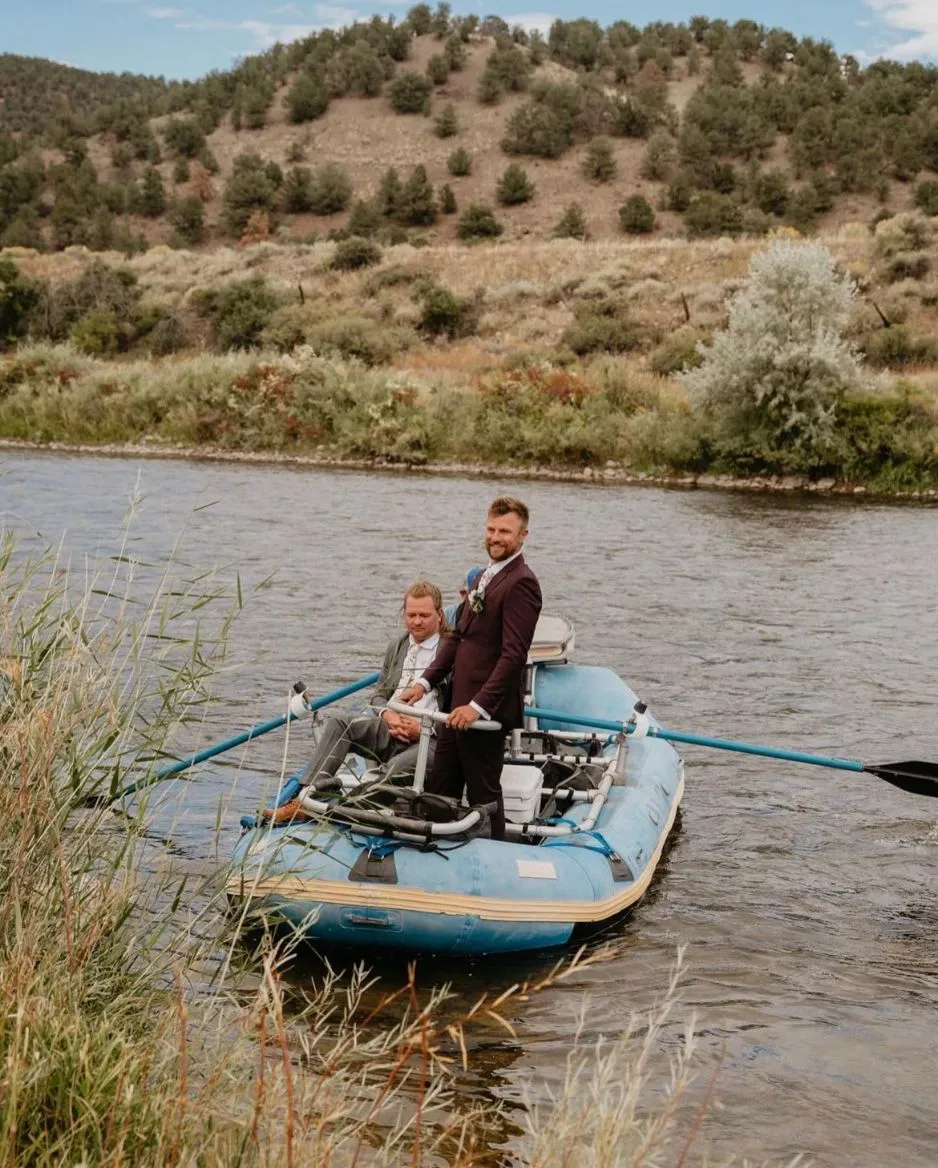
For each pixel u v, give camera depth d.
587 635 11.68
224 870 4.56
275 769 7.67
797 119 89.00
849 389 25.84
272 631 11.27
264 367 30.78
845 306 25.98
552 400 28.81
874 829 7.16
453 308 41.41
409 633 6.27
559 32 116.56
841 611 13.04
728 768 8.18
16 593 4.48
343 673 9.97
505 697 5.66
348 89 103.81
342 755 5.81
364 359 38.34
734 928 5.80
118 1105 2.98
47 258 56.34
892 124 85.56
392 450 27.95
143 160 98.75
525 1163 3.81
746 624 12.31
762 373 25.78
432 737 5.92
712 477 26.09
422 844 5.43
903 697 9.85
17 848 3.66
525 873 5.48
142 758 4.25
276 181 84.69
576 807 6.48
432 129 95.62
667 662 10.78
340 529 17.81
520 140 88.94
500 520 5.67
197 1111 3.13
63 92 172.75
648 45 114.00
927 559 16.45
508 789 6.04
